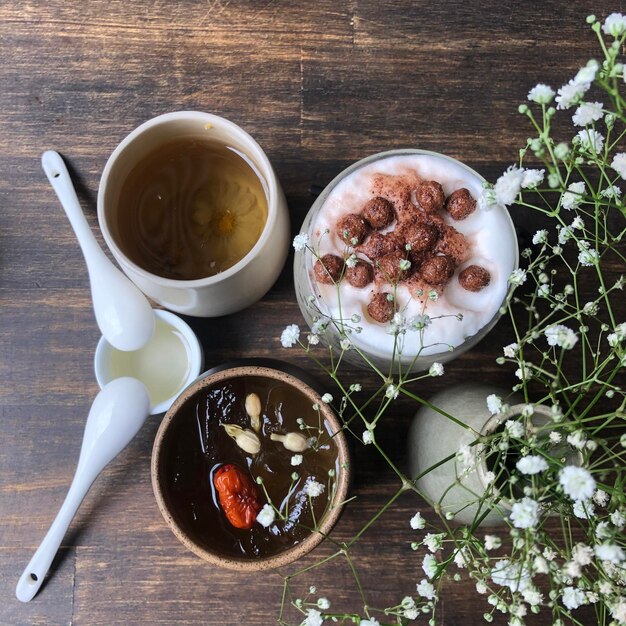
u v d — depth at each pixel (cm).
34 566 45
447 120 47
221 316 47
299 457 36
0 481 47
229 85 47
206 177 44
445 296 39
